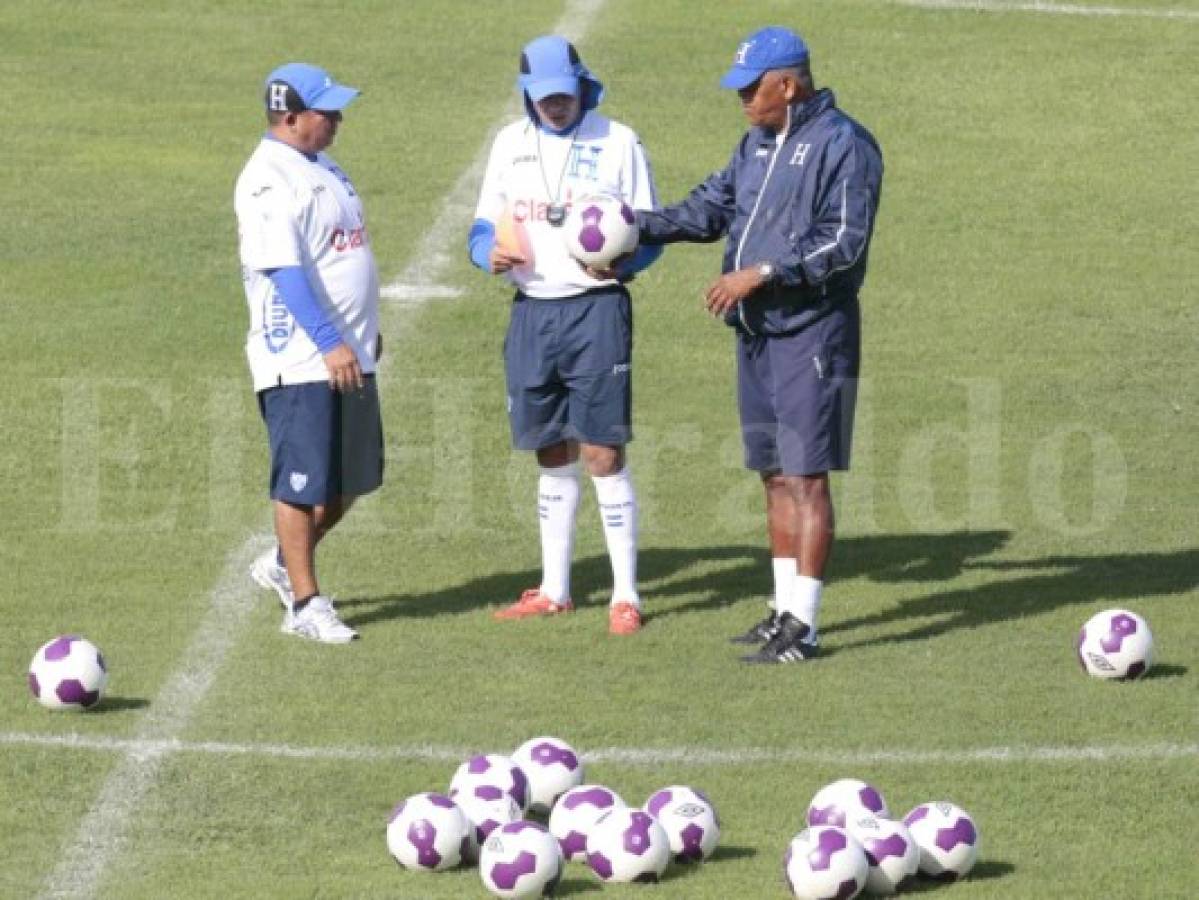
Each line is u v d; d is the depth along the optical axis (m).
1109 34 78.44
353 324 38.16
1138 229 63.84
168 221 62.78
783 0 81.00
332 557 42.66
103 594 40.03
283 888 28.23
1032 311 57.97
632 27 78.38
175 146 68.50
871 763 32.62
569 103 38.16
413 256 60.19
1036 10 80.38
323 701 35.06
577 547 43.75
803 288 36.34
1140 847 29.72
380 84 73.19
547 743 30.78
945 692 35.62
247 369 52.94
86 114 70.81
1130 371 54.12
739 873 28.75
